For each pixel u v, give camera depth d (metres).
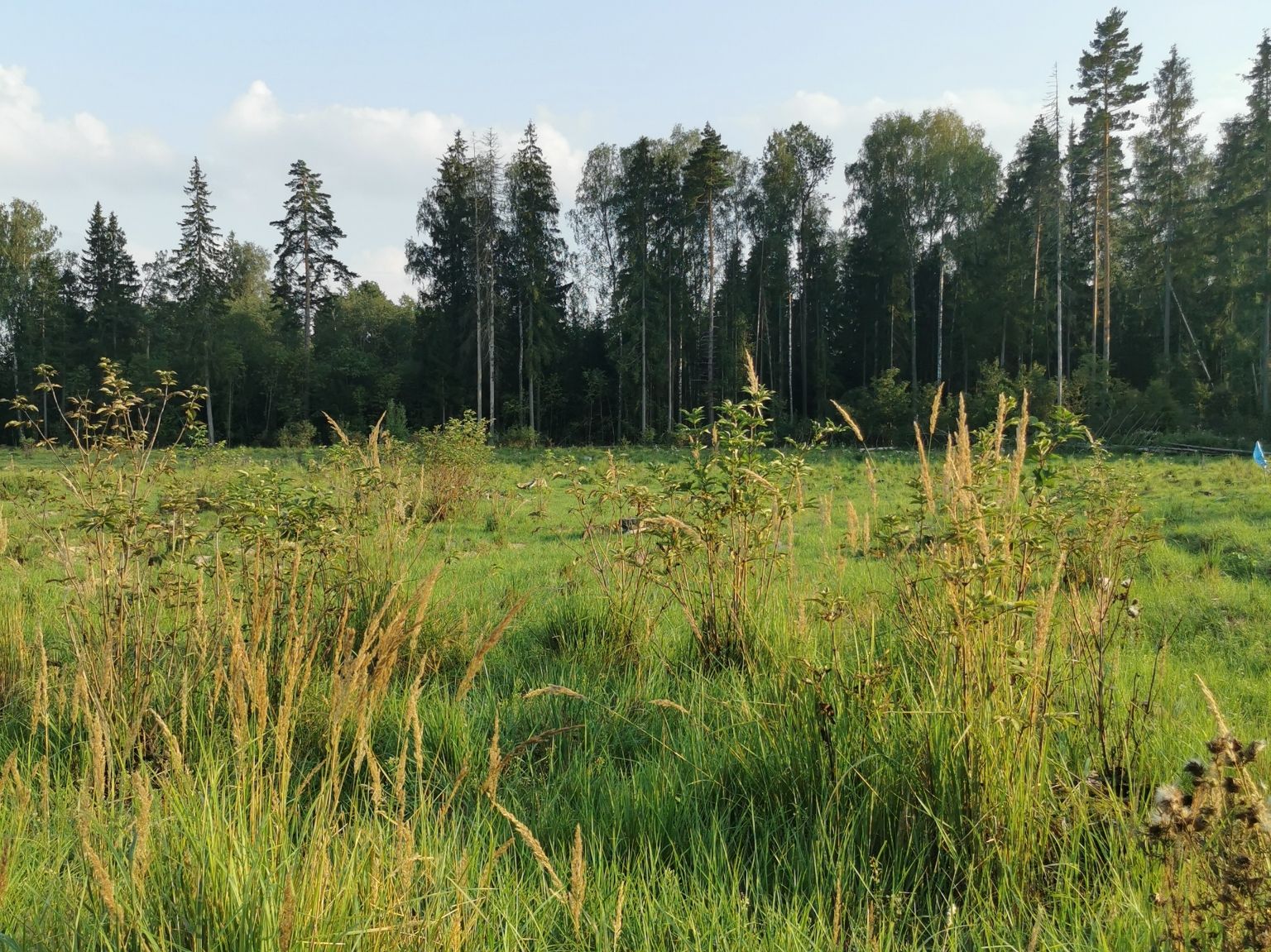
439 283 50.25
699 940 2.57
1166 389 36.88
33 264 60.28
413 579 6.64
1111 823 3.05
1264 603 7.26
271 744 3.73
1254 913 2.17
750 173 51.62
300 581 5.52
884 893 2.96
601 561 6.82
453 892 2.56
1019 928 2.69
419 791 2.76
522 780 3.94
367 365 54.06
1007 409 3.75
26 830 3.09
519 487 13.79
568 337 54.06
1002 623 3.39
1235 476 17.83
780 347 53.31
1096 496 4.98
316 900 2.28
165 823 2.67
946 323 53.88
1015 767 3.12
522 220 48.25
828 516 5.75
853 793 3.35
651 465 6.16
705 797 3.62
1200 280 48.28
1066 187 47.38
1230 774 2.64
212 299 52.06
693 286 51.84
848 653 4.53
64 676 4.53
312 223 53.62
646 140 47.38
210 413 50.72
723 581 5.78
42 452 25.58
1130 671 4.93
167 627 5.14
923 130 49.66
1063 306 48.25
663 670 5.24
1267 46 41.31
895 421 42.44
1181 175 46.34
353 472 6.79
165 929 2.30
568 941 2.59
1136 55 39.75
